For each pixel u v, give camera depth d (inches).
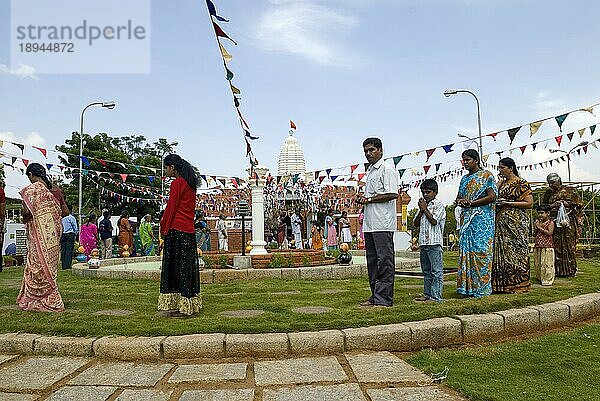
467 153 242.7
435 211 225.3
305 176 1060.5
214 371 142.3
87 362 153.9
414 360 150.7
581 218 331.6
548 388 124.4
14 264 604.7
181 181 206.4
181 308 200.4
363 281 329.4
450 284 294.4
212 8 257.8
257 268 375.9
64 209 234.2
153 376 139.9
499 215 249.4
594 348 160.9
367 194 223.3
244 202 419.2
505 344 167.6
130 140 1485.0
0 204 390.9
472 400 118.7
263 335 163.0
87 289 296.5
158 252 699.4
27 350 163.6
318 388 128.5
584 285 273.1
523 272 242.8
